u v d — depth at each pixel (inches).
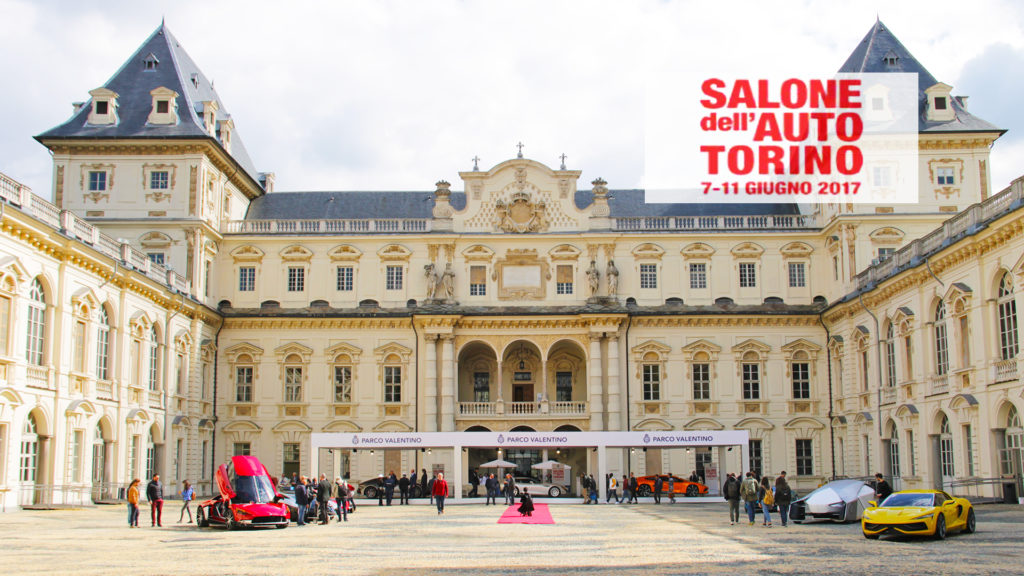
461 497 2320.4
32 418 1764.3
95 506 1907.0
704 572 882.8
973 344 1823.3
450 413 2640.3
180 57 2787.9
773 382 2709.2
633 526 1476.4
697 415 2691.9
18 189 1665.8
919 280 2053.4
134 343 2183.8
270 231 2765.7
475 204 2775.6
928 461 2028.8
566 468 2487.7
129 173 2541.8
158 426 2283.5
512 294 2741.1
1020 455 1676.9
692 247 2770.7
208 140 2522.1
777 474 2664.9
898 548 1071.6
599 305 2701.8
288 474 2667.3
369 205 2997.0
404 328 2714.1
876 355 2335.1
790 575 856.9
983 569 874.8
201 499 2373.3
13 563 983.0
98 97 2571.4
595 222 2768.2
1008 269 1689.2
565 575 868.6
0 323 1626.5
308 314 2684.5
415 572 900.0
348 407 2682.1
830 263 2691.9
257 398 2687.0
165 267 2348.7
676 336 2726.4
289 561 997.8
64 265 1831.9
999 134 2507.4
